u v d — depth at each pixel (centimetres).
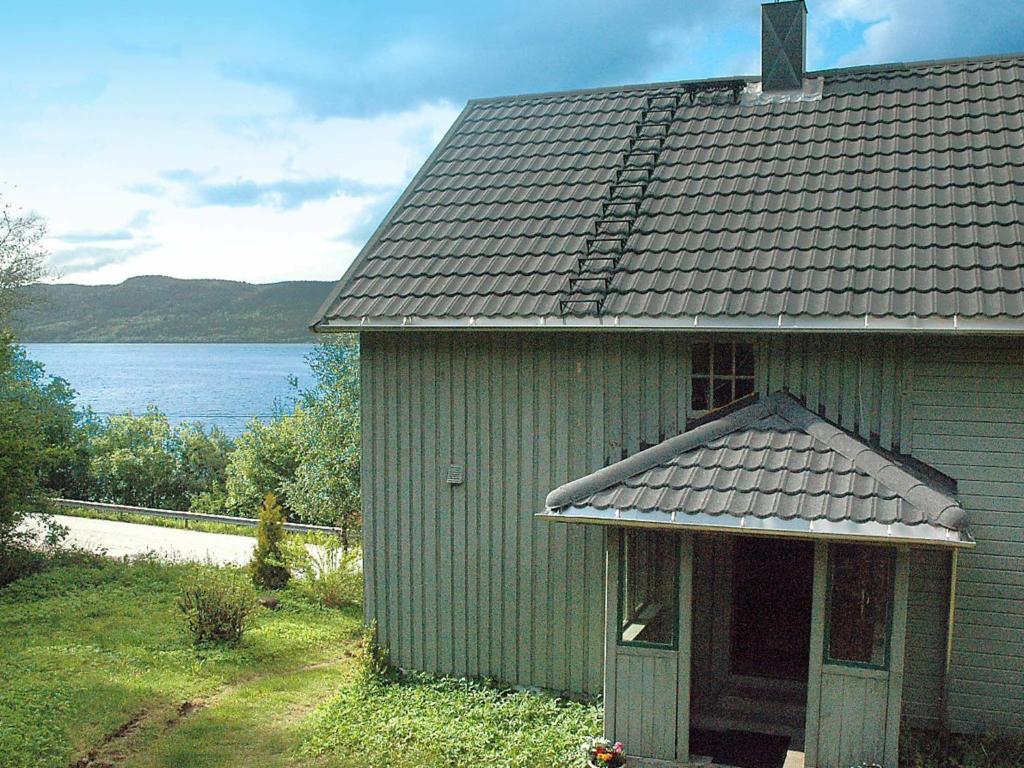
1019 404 853
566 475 993
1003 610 864
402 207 1185
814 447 805
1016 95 1098
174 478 3238
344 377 2036
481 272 1023
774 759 848
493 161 1244
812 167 1059
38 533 1880
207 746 930
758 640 1048
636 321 897
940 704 885
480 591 1036
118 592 1588
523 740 882
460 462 1036
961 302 814
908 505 717
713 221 1007
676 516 761
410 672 1075
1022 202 920
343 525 2003
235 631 1295
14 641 1268
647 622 843
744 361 934
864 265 886
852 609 768
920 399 877
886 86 1191
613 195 1095
